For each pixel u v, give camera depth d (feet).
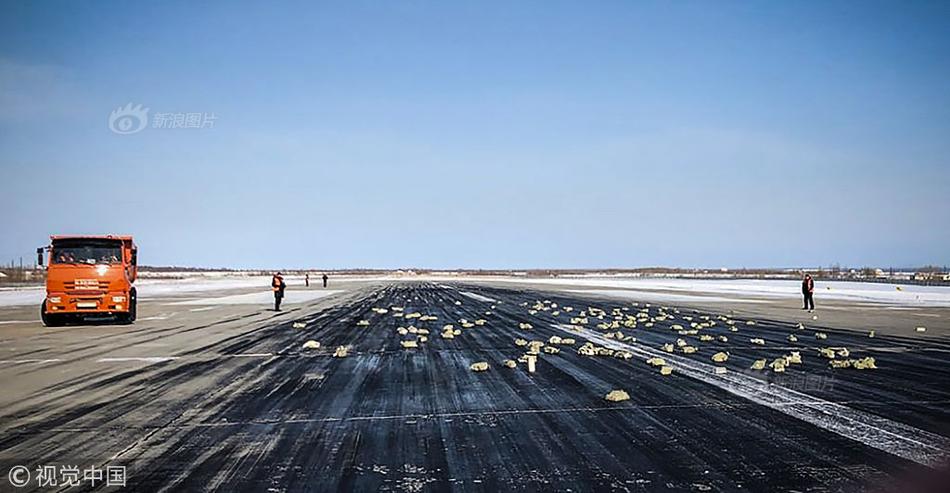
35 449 25.84
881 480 21.20
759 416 30.63
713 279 384.06
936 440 26.08
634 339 65.92
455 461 23.79
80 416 31.65
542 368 46.50
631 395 36.17
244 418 31.01
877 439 26.27
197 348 59.57
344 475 22.25
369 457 24.39
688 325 83.25
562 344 61.31
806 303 113.29
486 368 45.65
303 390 38.34
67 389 39.06
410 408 33.06
